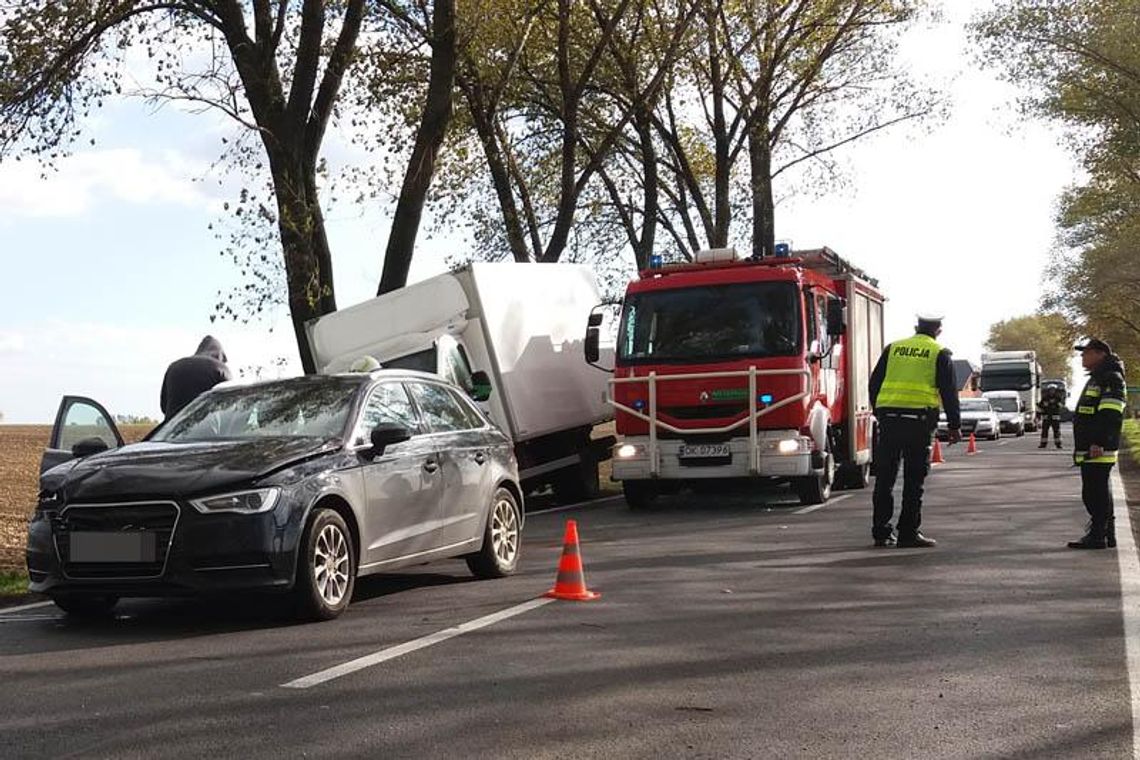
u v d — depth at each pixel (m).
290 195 17.31
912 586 8.31
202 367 10.82
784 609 7.46
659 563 9.82
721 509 15.27
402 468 8.21
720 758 4.34
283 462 7.31
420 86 22.20
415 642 6.61
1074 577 8.64
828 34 30.58
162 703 5.29
